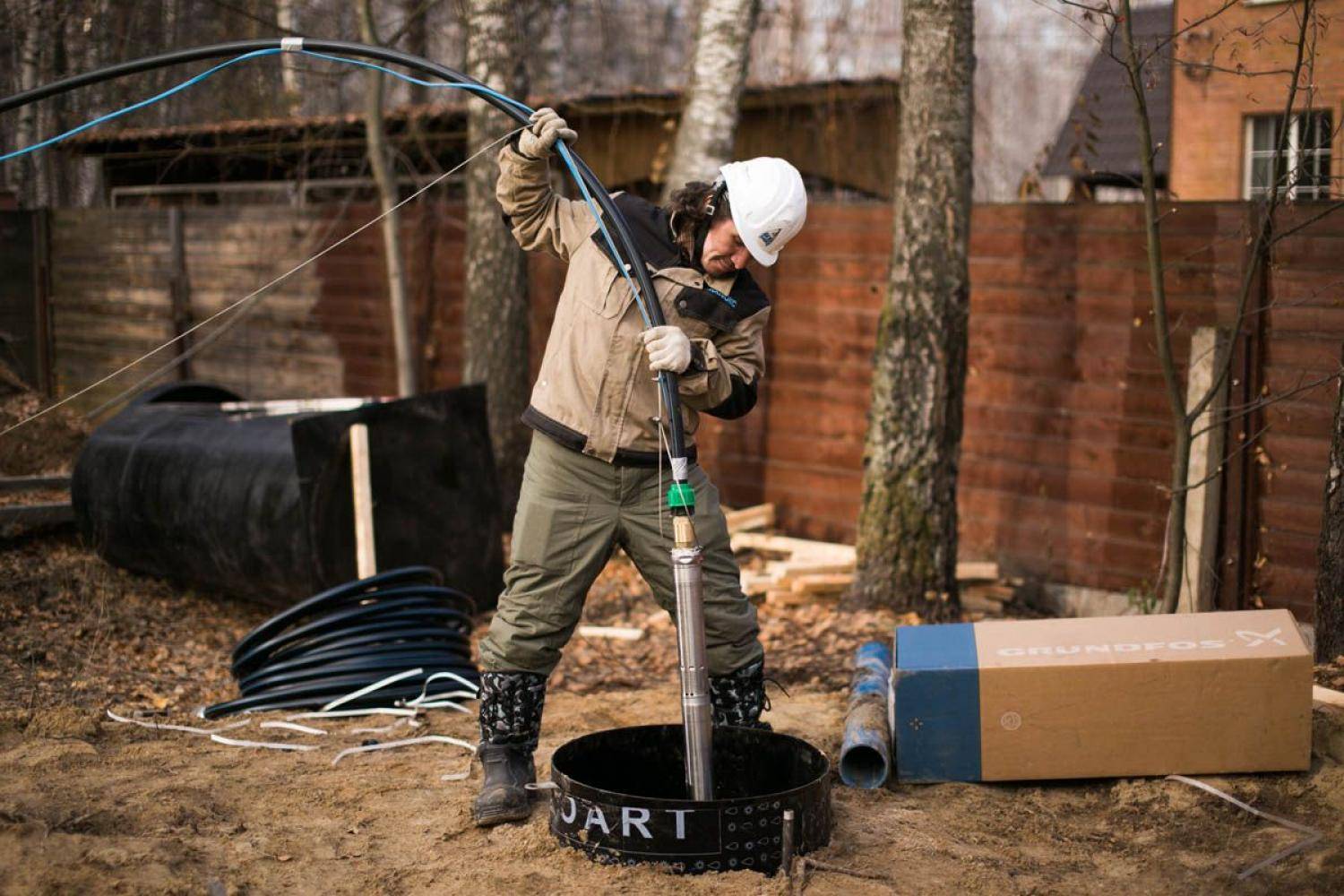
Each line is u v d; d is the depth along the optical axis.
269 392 10.91
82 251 11.90
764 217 3.35
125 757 4.22
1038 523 7.23
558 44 15.12
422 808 3.83
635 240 3.49
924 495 6.59
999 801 3.94
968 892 3.28
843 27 13.23
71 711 4.58
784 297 8.42
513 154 3.54
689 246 3.50
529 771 3.74
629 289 3.44
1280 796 3.83
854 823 3.71
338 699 4.94
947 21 6.33
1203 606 6.12
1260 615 4.10
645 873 3.27
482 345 8.77
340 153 12.45
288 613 5.21
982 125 16.58
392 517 6.50
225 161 12.17
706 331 3.46
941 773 4.02
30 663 5.36
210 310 11.14
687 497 3.23
